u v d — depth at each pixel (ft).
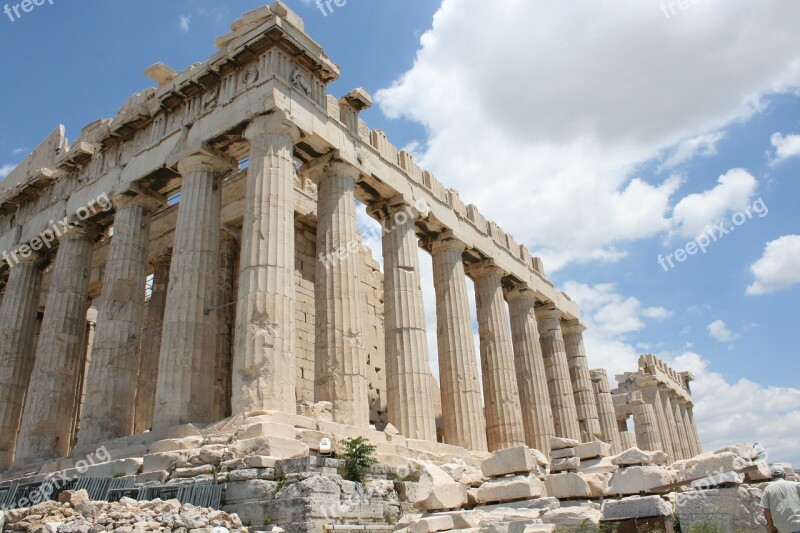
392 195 84.33
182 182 75.87
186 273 67.05
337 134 75.41
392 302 79.56
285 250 62.64
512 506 43.86
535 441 102.32
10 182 106.01
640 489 41.63
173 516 37.24
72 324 83.15
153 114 80.94
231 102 71.31
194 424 58.34
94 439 67.46
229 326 87.71
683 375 200.23
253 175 65.10
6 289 93.04
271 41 70.13
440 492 44.57
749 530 35.55
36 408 77.15
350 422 63.98
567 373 117.91
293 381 58.90
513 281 111.14
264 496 42.55
